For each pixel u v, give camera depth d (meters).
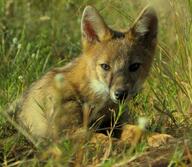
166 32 14.37
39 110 11.79
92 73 11.68
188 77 12.44
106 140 10.60
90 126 11.76
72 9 17.70
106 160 9.66
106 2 15.74
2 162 10.40
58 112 11.37
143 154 9.66
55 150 9.91
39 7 18.30
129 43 11.87
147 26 12.02
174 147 9.84
